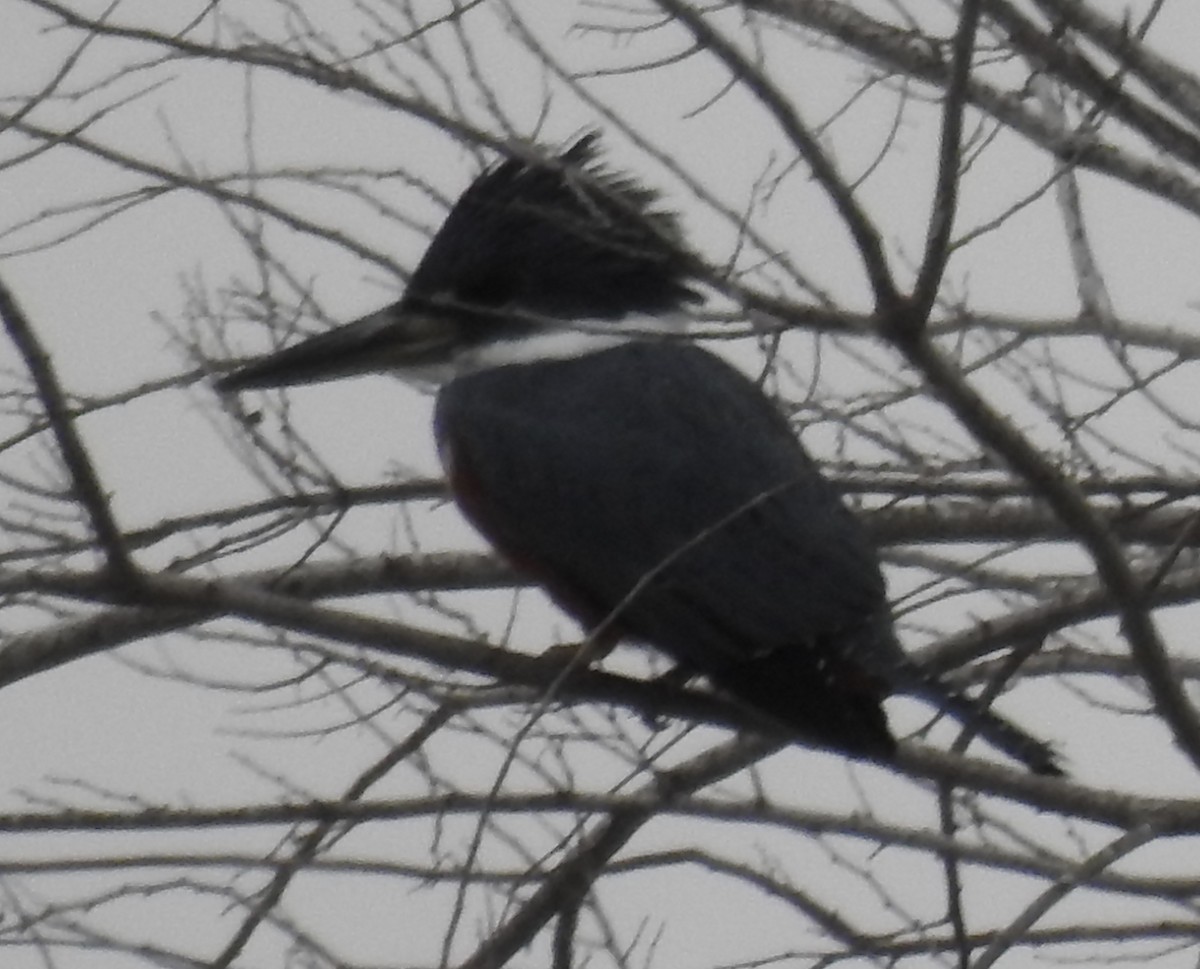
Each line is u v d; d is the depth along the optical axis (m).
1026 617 8.95
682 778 8.78
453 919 6.75
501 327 9.81
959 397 6.93
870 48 8.56
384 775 8.25
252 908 7.63
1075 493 7.17
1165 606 9.34
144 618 8.71
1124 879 7.57
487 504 9.39
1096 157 8.72
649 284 9.73
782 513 8.55
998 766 8.09
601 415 9.17
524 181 9.86
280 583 9.13
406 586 9.71
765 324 7.12
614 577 8.88
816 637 8.33
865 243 6.67
